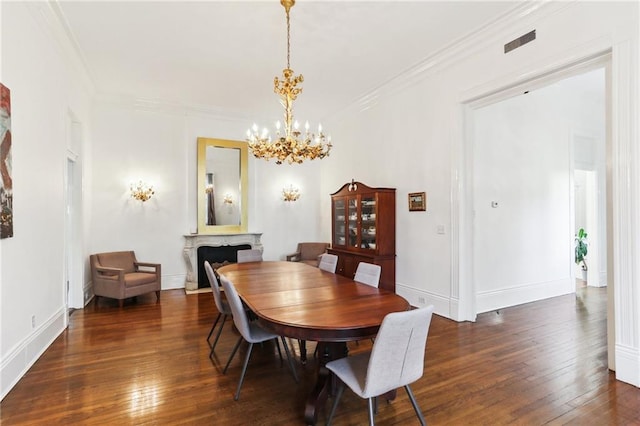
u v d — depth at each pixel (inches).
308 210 273.3
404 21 129.3
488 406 85.9
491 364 109.7
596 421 79.2
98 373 104.2
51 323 128.5
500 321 153.7
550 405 86.0
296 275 127.9
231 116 243.4
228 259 237.0
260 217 254.7
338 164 250.8
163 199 223.8
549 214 198.5
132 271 205.9
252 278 121.9
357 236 199.9
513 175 183.6
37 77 115.3
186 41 143.8
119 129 211.8
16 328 99.3
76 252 178.4
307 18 127.1
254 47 149.3
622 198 96.3
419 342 68.2
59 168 137.6
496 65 134.1
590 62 107.1
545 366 108.0
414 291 176.7
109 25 130.6
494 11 122.8
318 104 231.8
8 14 95.0
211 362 112.8
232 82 189.3
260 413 83.4
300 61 163.9
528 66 122.0
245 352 121.3
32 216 111.1
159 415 82.3
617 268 97.9
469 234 153.7
